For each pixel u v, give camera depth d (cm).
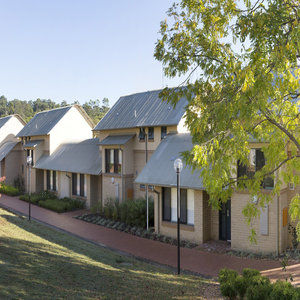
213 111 725
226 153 747
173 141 1994
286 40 616
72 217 2353
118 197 2330
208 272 1241
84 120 3500
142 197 2231
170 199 1759
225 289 862
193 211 1662
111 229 1989
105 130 2619
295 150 849
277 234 1367
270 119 768
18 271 866
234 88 699
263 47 664
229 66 722
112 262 1244
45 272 912
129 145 2336
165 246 1609
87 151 2866
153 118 2220
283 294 741
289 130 818
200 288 1013
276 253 1364
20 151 3853
